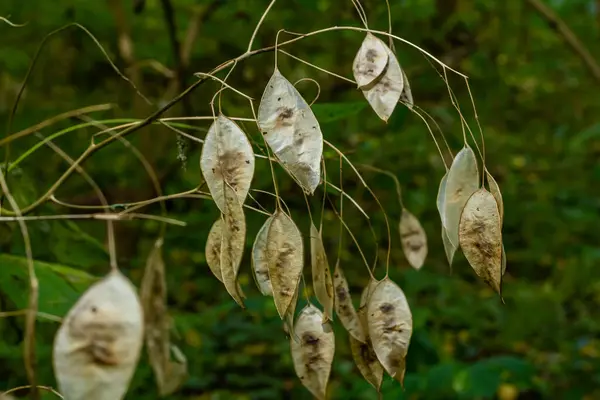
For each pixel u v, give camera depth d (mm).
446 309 1884
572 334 1989
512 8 2594
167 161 2027
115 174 1971
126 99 2189
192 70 2082
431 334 1821
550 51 2801
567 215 2451
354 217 1997
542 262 2504
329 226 1955
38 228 1032
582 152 2725
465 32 2352
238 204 744
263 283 779
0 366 1123
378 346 815
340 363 1766
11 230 1030
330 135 1760
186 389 1595
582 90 2863
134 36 2316
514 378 1463
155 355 797
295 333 824
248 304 1659
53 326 1085
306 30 2039
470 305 1951
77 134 1885
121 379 635
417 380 1457
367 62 783
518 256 2459
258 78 2035
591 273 2273
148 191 1858
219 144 750
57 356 634
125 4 2201
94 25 2225
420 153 2064
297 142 755
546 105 2881
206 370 1620
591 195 2678
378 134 2107
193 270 1994
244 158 749
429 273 1995
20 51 2219
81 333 635
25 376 1096
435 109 2141
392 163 2059
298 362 824
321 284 804
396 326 815
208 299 1936
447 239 814
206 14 1993
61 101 2225
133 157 1972
